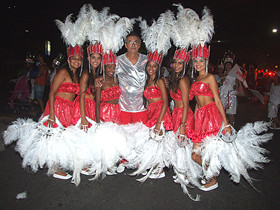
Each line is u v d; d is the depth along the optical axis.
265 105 12.35
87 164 3.63
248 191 3.57
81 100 3.55
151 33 3.70
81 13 3.58
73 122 3.71
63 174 3.78
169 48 3.81
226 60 6.91
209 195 3.43
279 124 7.66
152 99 3.91
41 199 3.23
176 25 3.51
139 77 4.13
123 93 4.18
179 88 3.51
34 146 3.55
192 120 3.66
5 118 7.15
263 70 24.33
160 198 3.33
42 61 7.91
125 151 3.75
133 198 3.31
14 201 3.16
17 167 4.17
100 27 3.60
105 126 3.77
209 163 3.39
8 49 15.95
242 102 13.90
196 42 3.34
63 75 3.51
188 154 3.60
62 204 3.13
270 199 3.35
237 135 3.43
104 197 3.32
